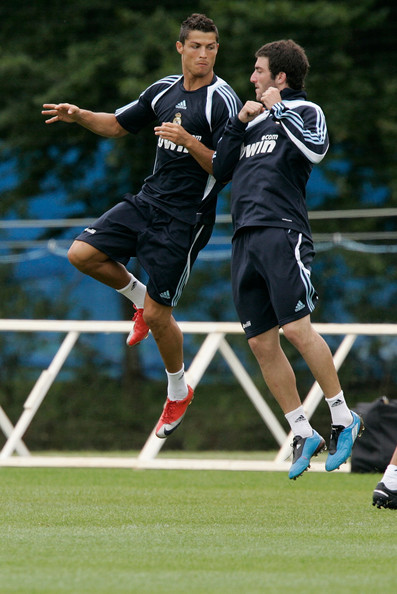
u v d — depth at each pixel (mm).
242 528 16125
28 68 55156
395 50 55312
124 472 27094
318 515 17875
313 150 17359
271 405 48438
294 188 17859
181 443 48812
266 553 13773
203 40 18125
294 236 17656
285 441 27828
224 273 54812
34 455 32812
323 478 25312
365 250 46125
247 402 49312
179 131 17703
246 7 52344
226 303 54969
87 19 57094
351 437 18141
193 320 55188
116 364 53250
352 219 54188
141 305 19641
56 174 58781
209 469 27609
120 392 52188
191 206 18547
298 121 17500
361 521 17016
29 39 57594
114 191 58125
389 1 56125
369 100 53469
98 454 33844
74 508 18734
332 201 55125
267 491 22297
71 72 54344
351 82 53000
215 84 18453
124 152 54438
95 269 18859
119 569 12633
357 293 51844
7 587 11547
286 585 11727
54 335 53938
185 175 18406
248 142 18203
